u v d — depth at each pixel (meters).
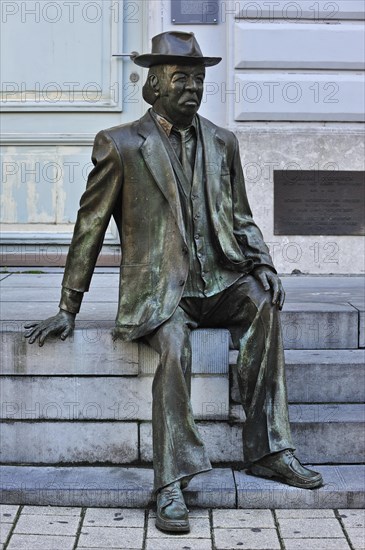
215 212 3.74
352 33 6.20
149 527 3.33
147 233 3.70
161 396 3.42
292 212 6.23
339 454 3.78
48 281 5.75
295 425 3.76
